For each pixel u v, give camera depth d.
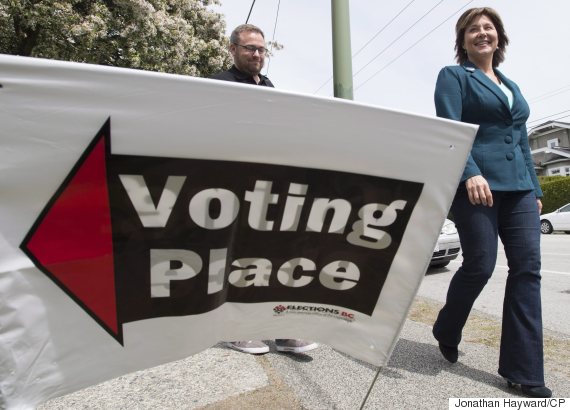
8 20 7.91
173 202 1.13
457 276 2.11
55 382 1.09
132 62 8.84
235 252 1.27
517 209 2.04
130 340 1.17
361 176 1.26
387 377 2.07
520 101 2.15
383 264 1.37
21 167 0.98
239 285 1.31
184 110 1.06
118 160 1.05
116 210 1.09
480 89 2.08
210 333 1.30
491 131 2.08
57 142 1.00
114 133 1.03
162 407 1.74
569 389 1.98
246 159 1.15
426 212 1.34
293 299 1.36
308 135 1.17
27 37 8.59
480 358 2.36
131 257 1.13
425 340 2.67
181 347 1.25
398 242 1.36
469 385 2.00
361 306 1.40
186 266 1.20
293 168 1.20
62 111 0.99
